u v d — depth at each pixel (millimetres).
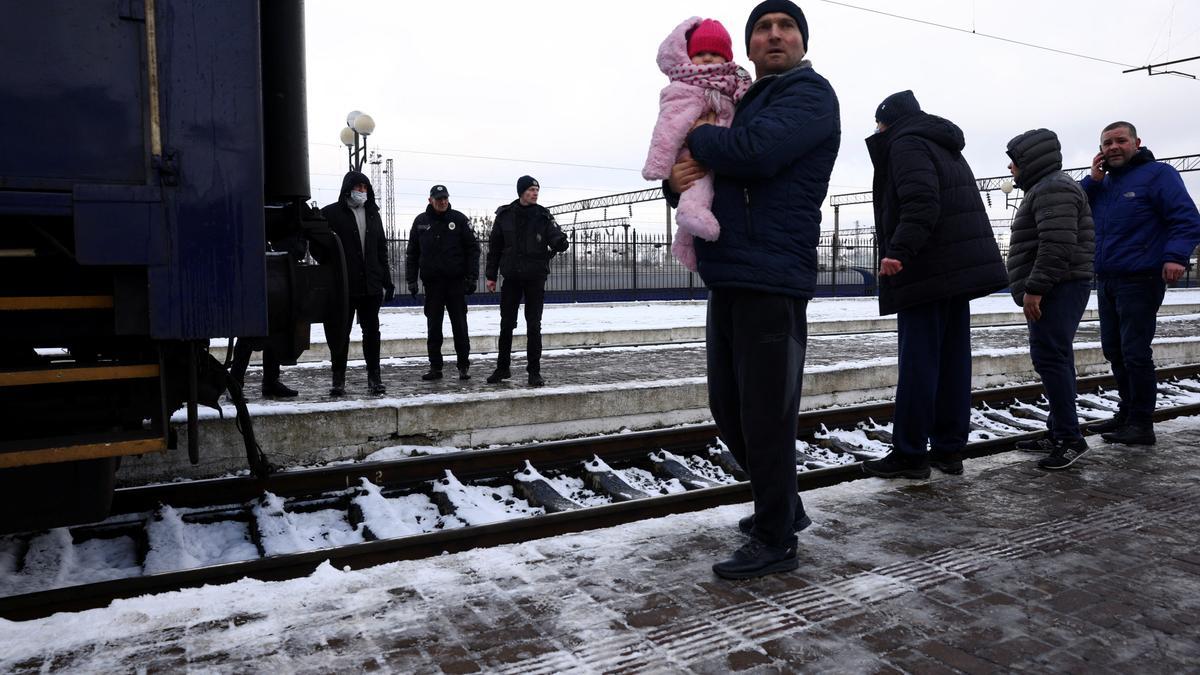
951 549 3230
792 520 3027
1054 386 4555
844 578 2930
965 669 2268
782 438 2938
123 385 2811
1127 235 5023
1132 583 2889
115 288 2398
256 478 4457
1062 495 3992
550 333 11930
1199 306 21984
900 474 4285
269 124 2982
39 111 2223
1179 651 2381
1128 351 5102
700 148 2766
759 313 2873
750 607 2674
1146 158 5055
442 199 7633
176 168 2387
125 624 2480
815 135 2764
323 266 3262
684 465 5211
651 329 12891
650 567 3031
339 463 5199
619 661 2307
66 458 2408
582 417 6121
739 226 2840
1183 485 4156
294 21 3016
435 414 5562
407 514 4293
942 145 4109
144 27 2342
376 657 2314
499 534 3688
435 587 2812
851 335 13633
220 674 2207
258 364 9016
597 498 4699
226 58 2449
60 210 2256
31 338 2559
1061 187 4453
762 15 3000
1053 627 2535
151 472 4695
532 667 2266
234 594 2715
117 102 2312
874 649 2389
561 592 2785
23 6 2203
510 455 5039
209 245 2441
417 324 14477
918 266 4066
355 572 2924
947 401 4398
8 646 2334
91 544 3852
